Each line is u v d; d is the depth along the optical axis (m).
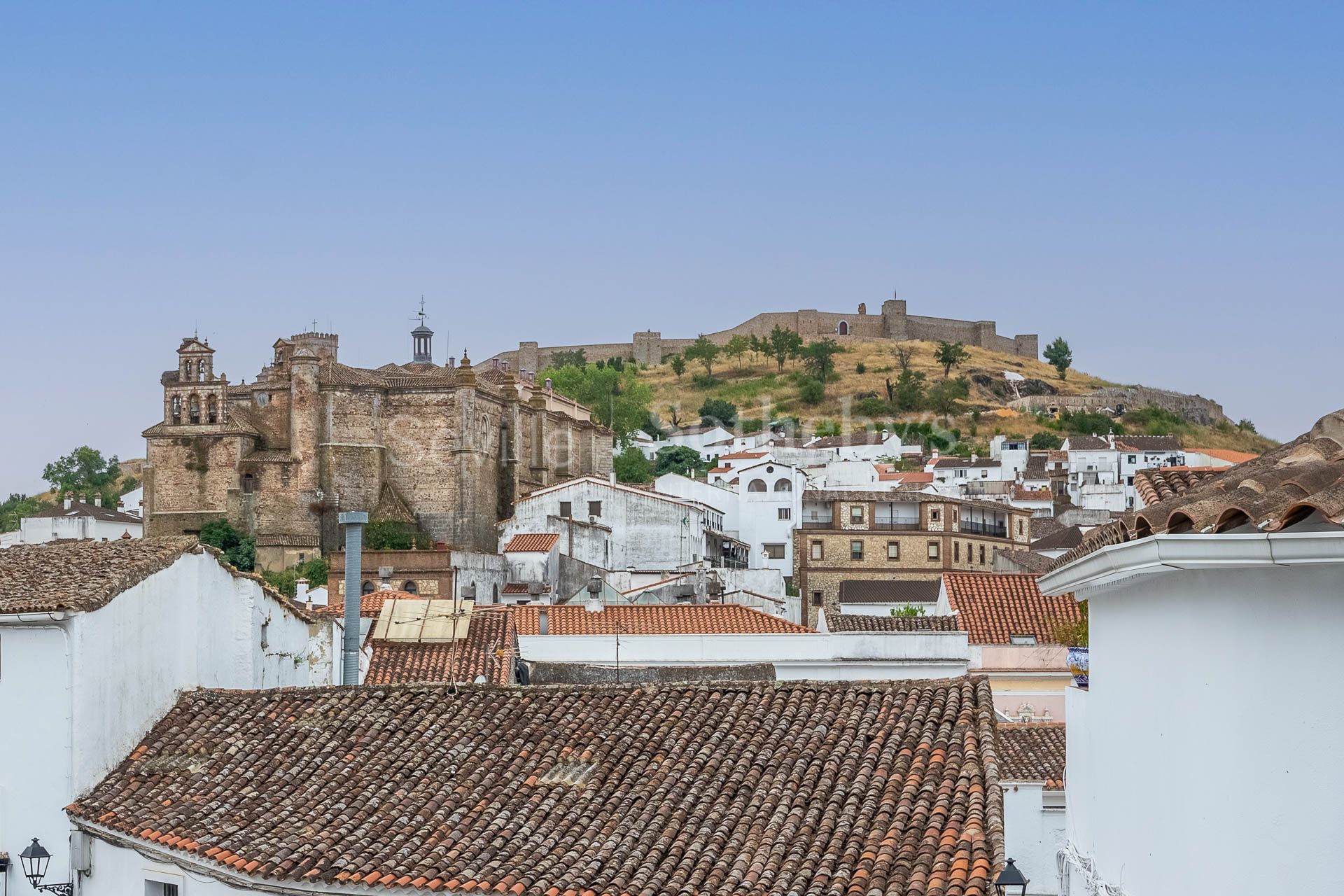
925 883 18.97
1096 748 16.86
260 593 33.09
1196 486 15.25
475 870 21.64
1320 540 10.38
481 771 24.78
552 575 101.56
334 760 26.02
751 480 131.38
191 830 24.28
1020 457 199.75
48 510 147.50
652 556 108.88
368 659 45.59
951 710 24.17
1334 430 13.17
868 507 124.00
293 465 125.94
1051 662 49.72
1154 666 13.81
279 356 132.50
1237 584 11.73
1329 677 10.84
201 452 127.12
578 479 115.88
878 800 21.61
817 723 24.55
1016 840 33.75
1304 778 10.99
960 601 55.62
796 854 20.56
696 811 22.44
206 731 27.92
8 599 26.69
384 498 125.94
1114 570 12.84
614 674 47.72
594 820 22.75
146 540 30.53
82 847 25.80
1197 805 12.45
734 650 49.34
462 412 126.69
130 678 27.78
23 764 26.31
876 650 48.12
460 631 47.28
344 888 21.84
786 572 127.06
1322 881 10.81
